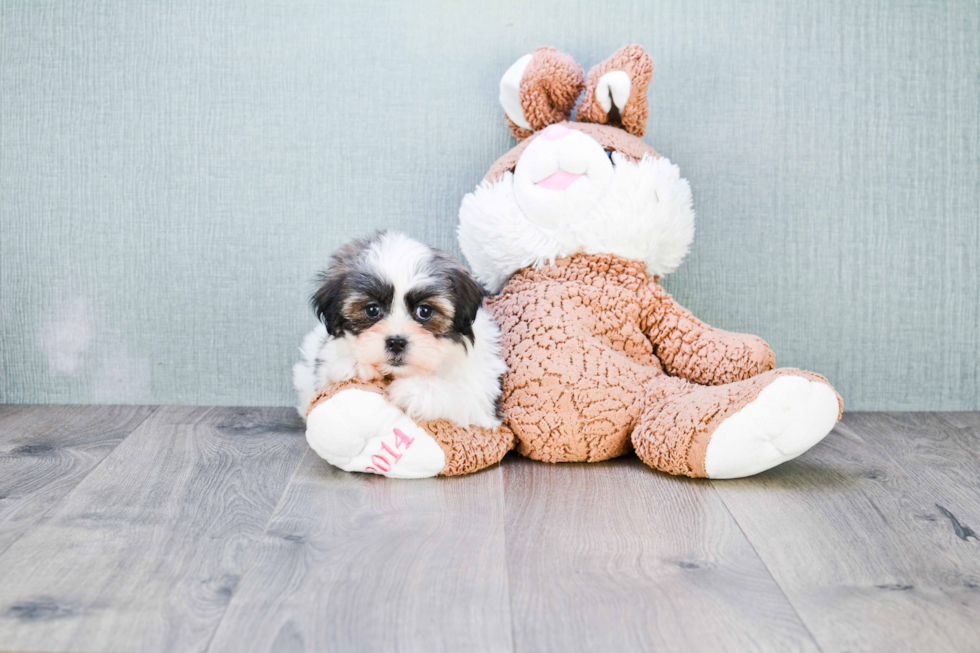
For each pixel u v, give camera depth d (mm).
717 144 1978
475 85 1966
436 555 1166
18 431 1798
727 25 1944
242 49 1944
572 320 1628
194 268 2002
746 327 2021
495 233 1678
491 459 1537
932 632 970
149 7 1930
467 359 1509
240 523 1279
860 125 1979
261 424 1874
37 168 1977
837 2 1942
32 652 915
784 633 966
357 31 1946
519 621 988
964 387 2027
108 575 1096
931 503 1392
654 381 1626
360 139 1978
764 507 1364
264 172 1979
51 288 2012
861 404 2033
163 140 1967
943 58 1965
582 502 1383
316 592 1053
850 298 2021
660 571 1121
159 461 1593
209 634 953
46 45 1939
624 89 1670
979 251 2020
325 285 1462
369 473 1524
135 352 2023
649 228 1651
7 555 1154
